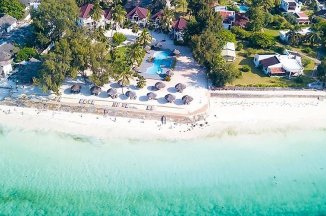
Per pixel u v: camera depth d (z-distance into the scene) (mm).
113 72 118500
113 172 93000
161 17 152125
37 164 94062
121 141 102438
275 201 89688
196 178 93312
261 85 124500
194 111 113688
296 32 148125
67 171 92500
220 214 85625
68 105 113125
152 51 142500
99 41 134750
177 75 129875
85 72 126375
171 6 166875
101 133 104688
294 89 124750
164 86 122250
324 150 103938
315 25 153000
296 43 149000
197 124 109500
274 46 147750
